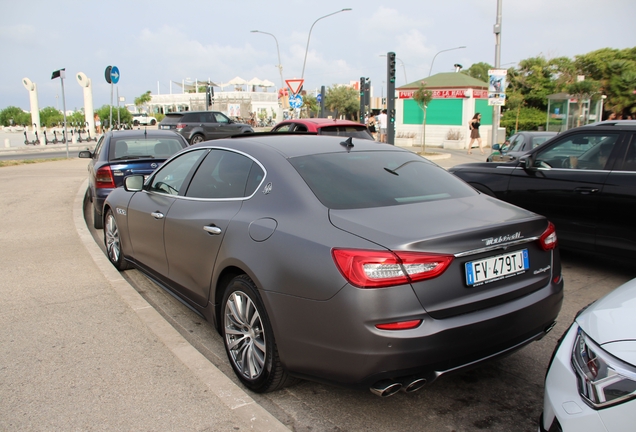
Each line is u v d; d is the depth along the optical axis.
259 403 3.20
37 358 3.55
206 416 2.87
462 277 2.70
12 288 5.02
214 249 3.49
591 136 5.78
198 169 4.19
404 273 2.54
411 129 31.38
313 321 2.72
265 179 3.44
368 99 27.78
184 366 3.43
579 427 2.01
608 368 1.99
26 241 6.95
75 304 4.58
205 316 3.82
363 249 2.60
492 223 2.88
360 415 3.07
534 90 35.09
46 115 62.31
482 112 30.59
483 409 3.14
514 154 12.49
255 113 67.06
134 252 5.07
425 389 3.38
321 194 3.14
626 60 34.50
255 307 3.09
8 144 29.70
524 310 2.87
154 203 4.54
